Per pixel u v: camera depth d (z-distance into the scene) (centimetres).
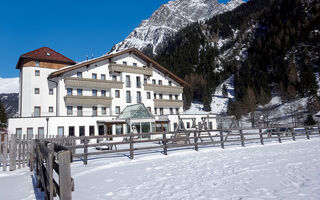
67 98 3033
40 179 598
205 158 1129
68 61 3716
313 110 5259
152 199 514
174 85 4472
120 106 3556
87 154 1071
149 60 4000
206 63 10775
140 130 3022
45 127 2652
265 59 10044
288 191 532
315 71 7719
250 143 1823
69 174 324
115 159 1178
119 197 536
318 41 8869
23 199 525
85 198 533
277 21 12056
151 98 3959
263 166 862
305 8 11088
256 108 6756
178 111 4344
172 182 669
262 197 495
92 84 3284
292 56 8812
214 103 8356
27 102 3275
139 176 773
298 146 1517
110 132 2961
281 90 7050
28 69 3375
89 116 2941
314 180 620
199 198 508
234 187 587
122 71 3628
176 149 1556
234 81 9600
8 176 839
